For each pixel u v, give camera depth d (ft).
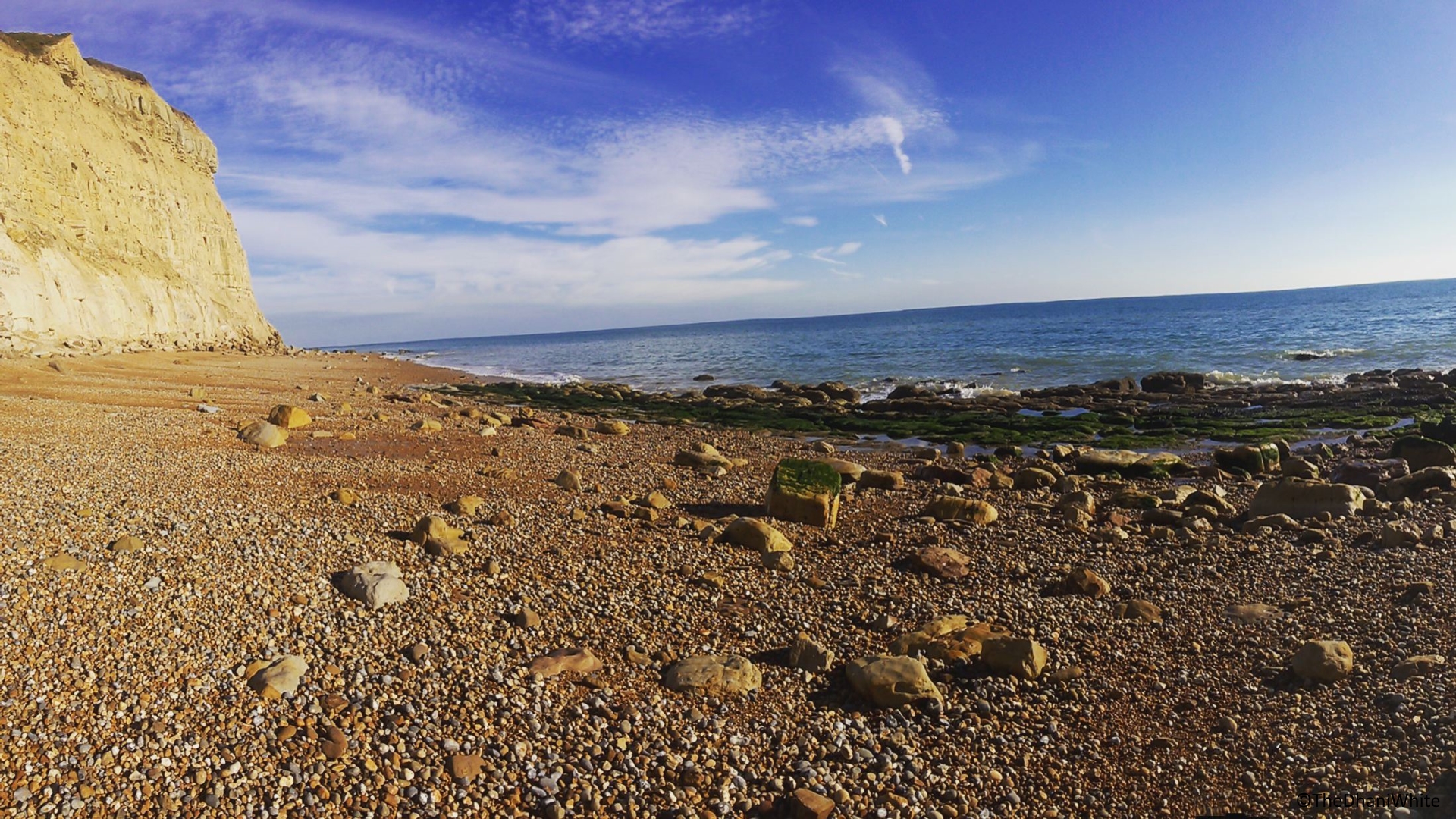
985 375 167.53
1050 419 102.63
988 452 85.25
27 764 19.25
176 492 42.04
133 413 71.36
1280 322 288.92
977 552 43.16
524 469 62.28
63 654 23.66
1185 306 582.76
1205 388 129.49
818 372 194.08
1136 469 67.62
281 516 39.45
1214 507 52.37
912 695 26.43
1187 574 39.29
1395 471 58.18
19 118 124.36
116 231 151.84
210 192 220.23
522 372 234.38
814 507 48.80
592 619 31.60
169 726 21.44
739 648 30.37
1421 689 25.67
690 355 302.45
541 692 25.68
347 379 157.07
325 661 25.81
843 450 85.15
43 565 28.73
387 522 40.81
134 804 18.78
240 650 25.64
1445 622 30.94
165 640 25.36
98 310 130.62
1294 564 39.99
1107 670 29.25
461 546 37.45
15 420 60.13
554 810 20.30
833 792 21.81
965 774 23.16
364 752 21.75
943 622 32.19
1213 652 30.53
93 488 40.55
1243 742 24.29
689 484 59.67
